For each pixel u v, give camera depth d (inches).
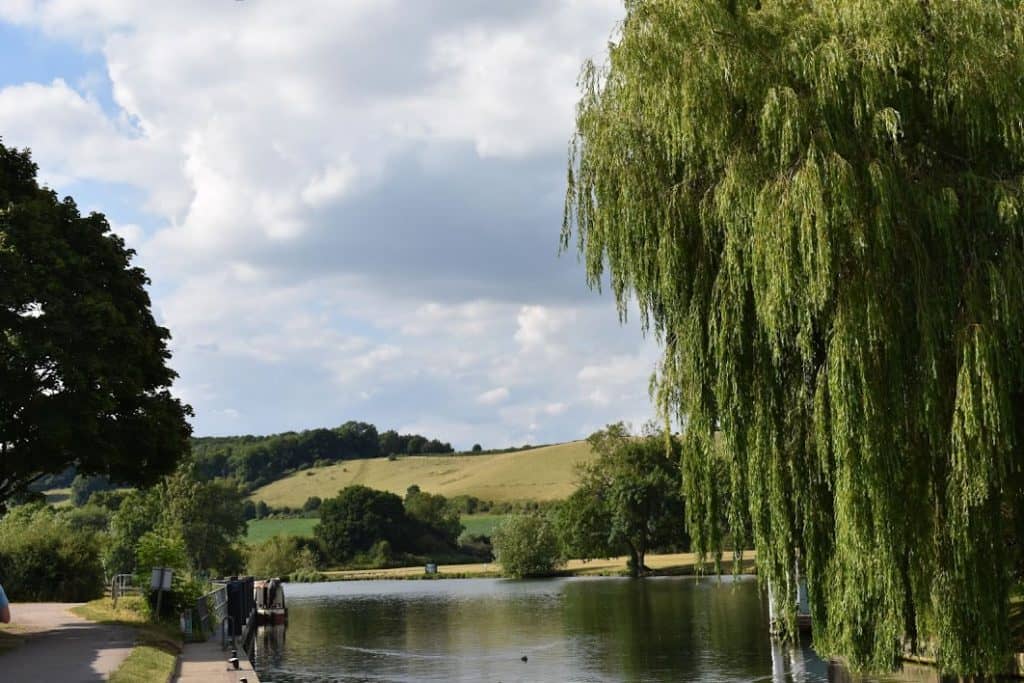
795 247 640.4
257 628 2046.0
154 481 1344.7
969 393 617.3
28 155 1305.4
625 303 756.0
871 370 630.5
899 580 637.9
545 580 3973.9
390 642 1668.3
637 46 706.2
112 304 1183.6
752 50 676.7
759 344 685.9
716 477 739.4
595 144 748.0
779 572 697.0
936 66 653.3
